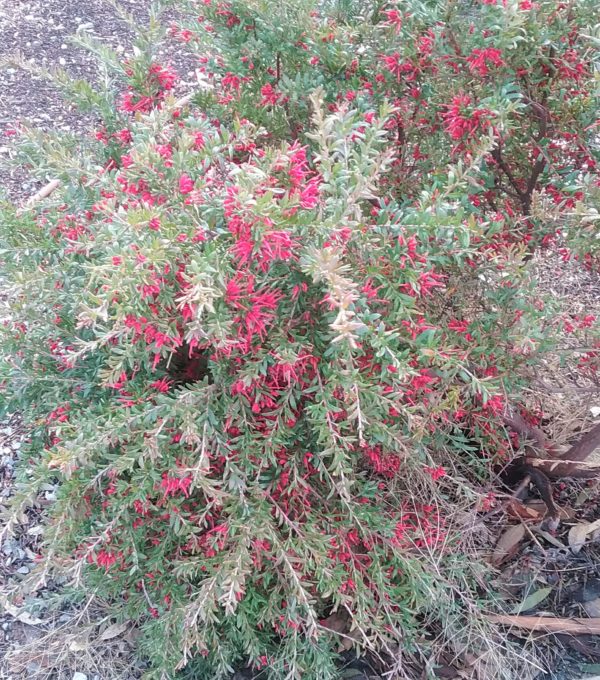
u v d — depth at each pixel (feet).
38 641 2.65
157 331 1.94
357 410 1.86
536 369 2.81
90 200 2.43
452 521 2.75
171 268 1.86
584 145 2.40
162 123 2.20
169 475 2.10
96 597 2.75
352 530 2.46
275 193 1.97
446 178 2.32
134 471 2.24
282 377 2.23
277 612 2.38
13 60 2.79
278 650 2.46
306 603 2.10
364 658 2.61
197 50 2.89
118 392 2.34
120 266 1.72
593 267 2.52
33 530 3.03
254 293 1.93
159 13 2.92
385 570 2.52
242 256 1.85
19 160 2.65
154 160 1.98
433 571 2.49
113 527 2.28
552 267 3.79
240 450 2.25
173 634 2.32
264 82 2.72
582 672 2.55
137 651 2.61
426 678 2.53
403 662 2.56
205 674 2.46
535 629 2.64
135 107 2.79
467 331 2.37
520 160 2.66
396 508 2.61
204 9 2.66
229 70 2.68
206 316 1.94
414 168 2.69
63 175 2.32
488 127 2.16
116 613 2.57
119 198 2.20
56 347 2.54
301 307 2.14
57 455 1.91
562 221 2.40
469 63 2.20
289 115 2.71
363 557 2.53
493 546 2.87
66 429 2.20
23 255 2.38
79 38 2.91
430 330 2.00
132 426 2.14
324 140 1.89
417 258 2.00
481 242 2.31
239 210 1.70
